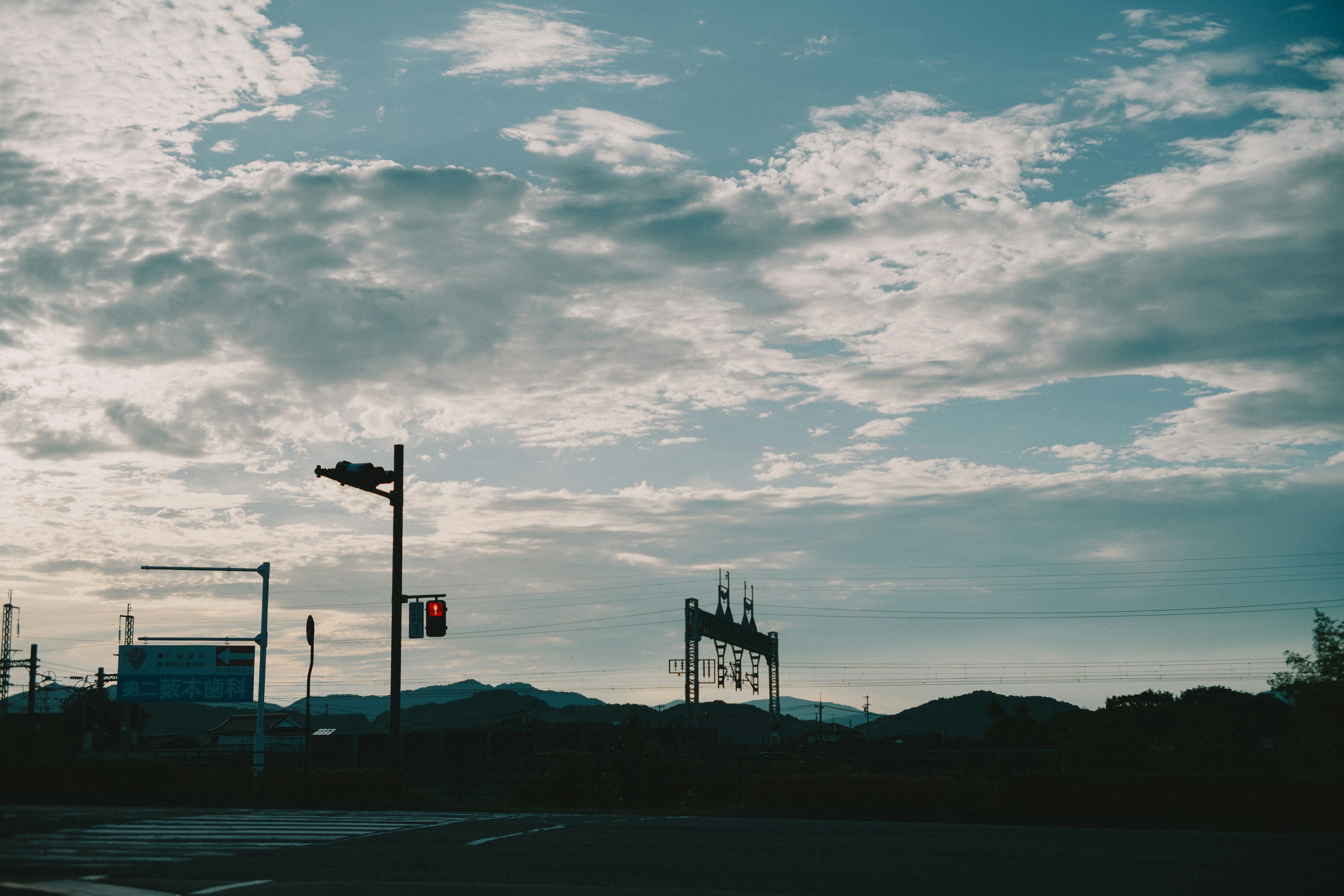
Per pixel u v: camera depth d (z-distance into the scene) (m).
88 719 72.56
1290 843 16.98
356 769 27.78
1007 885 12.36
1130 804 23.56
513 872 13.41
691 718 62.88
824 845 16.28
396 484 28.59
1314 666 24.22
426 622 28.25
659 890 11.88
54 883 12.48
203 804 25.72
